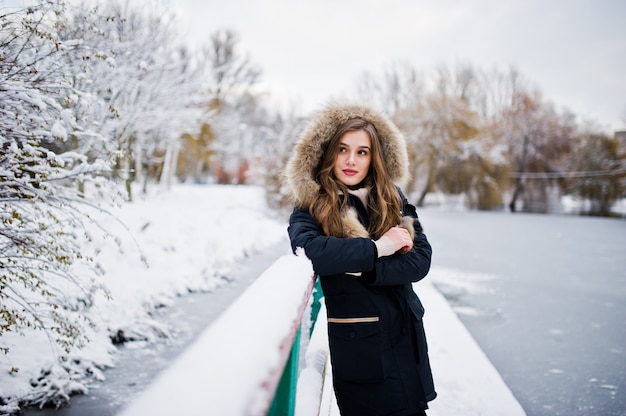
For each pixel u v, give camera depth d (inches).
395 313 47.7
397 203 53.4
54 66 113.4
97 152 165.2
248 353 17.2
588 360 149.9
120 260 247.1
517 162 1405.0
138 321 195.0
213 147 1417.3
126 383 149.4
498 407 94.0
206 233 378.6
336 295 48.3
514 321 194.5
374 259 44.6
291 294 26.7
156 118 387.2
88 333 168.4
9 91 99.8
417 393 46.4
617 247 471.5
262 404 14.9
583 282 281.9
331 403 67.7
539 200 1365.7
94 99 119.7
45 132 109.9
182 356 16.9
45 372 142.0
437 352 122.0
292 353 33.4
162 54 347.9
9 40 107.2
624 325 189.9
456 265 335.3
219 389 14.3
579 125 1485.0
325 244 44.3
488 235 569.0
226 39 1366.9
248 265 343.3
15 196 113.3
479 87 1875.0
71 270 140.4
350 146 53.1
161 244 297.3
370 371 45.8
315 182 51.9
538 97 1528.1
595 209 1337.4
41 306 152.3
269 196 613.6
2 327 116.8
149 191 645.9
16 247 115.9
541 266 339.9
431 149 1219.9
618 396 122.9
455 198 1273.4
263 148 632.4
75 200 123.0
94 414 129.3
